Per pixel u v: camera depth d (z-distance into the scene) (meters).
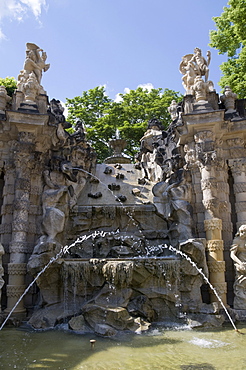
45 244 11.09
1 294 12.26
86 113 33.62
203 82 14.49
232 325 10.56
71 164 14.64
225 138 14.27
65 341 8.52
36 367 6.67
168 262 10.98
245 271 11.76
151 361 6.99
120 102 33.53
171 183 14.38
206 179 13.09
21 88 14.27
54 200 13.05
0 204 13.82
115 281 10.23
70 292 10.78
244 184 13.63
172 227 13.30
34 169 13.39
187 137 14.28
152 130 19.75
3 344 8.32
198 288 11.27
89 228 14.03
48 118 13.11
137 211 14.34
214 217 12.73
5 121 13.02
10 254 12.23
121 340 8.58
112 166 18.72
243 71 21.52
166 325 10.34
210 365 6.76
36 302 12.18
